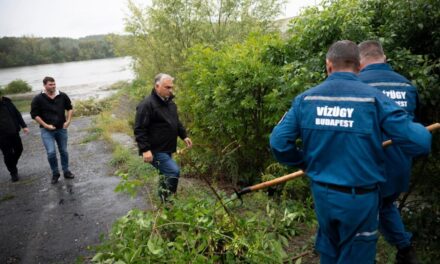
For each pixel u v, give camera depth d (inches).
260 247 112.5
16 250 151.7
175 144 165.3
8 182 254.5
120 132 398.9
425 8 136.7
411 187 125.2
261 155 193.3
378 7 155.6
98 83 1475.1
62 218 181.9
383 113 75.4
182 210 125.1
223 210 134.2
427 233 114.2
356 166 76.2
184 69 336.2
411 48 148.0
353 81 81.3
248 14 350.3
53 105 234.2
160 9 337.4
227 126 183.2
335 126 78.5
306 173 86.0
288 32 171.5
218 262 113.9
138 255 103.0
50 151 236.1
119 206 188.7
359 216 76.9
